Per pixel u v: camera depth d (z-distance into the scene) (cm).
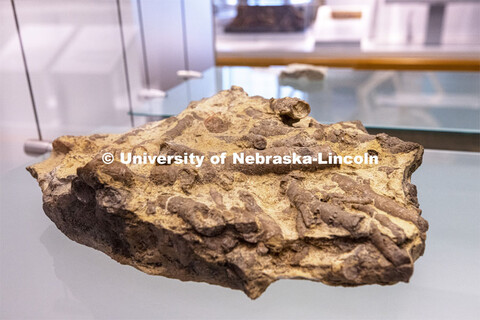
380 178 125
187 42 311
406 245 107
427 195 159
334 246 109
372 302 116
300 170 125
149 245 118
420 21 301
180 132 139
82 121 269
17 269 129
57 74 245
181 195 116
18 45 216
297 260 108
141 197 116
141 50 295
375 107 232
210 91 257
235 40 315
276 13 304
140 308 116
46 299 119
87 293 121
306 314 113
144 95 263
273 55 317
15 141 224
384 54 314
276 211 117
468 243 133
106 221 122
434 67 312
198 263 112
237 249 108
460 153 193
